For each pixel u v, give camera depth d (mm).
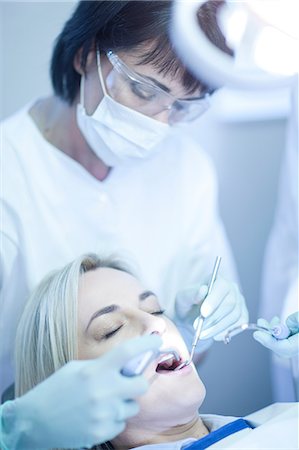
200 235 1738
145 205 1666
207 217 1769
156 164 1695
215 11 1089
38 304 1330
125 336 1208
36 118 1591
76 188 1546
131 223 1636
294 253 1728
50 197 1531
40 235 1515
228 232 2209
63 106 1535
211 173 1808
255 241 2191
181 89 1220
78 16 1284
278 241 1810
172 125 1399
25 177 1512
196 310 1463
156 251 1661
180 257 1697
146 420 1142
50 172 1530
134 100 1275
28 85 2000
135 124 1316
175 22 1087
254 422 1179
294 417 1132
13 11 1927
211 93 1276
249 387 2074
